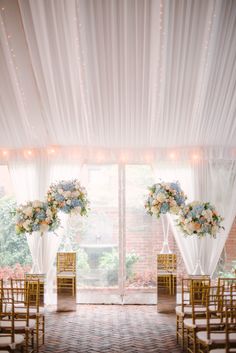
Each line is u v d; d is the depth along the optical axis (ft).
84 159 31.17
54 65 21.61
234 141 29.63
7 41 20.26
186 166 30.89
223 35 19.69
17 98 24.64
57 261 29.22
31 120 26.73
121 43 20.42
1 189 31.37
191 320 17.97
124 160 31.19
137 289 30.50
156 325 24.17
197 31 19.54
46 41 19.90
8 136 28.78
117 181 31.27
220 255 30.55
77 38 19.65
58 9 18.20
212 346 15.76
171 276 27.66
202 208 24.41
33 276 25.63
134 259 30.71
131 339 21.27
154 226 30.86
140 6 18.30
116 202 31.12
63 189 24.06
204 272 29.86
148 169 31.32
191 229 24.27
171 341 20.89
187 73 22.48
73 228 30.89
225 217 30.40
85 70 21.86
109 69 22.13
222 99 24.70
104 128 27.68
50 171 30.71
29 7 18.17
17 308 20.40
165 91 23.84
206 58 21.06
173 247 30.68
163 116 26.17
